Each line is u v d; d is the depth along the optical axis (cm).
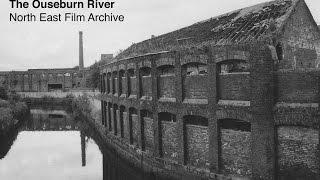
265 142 1421
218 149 1608
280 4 1775
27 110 5612
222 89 1592
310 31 1811
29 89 8438
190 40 1952
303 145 1341
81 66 9400
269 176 1417
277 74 1402
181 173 1809
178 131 1817
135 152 2275
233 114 1527
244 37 1603
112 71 2811
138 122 2219
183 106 1770
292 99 1366
